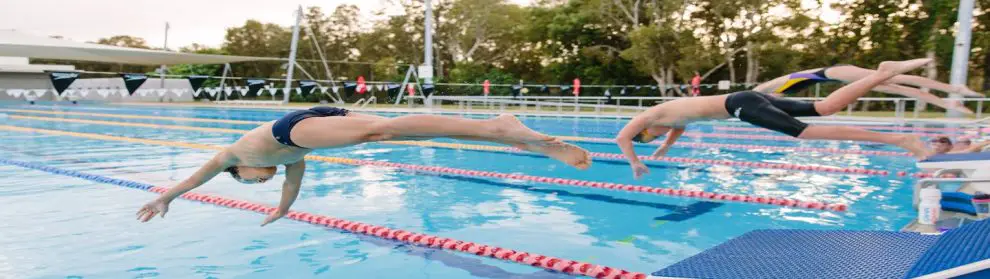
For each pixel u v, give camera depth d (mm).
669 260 4137
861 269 2979
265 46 41625
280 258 4164
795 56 24250
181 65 37906
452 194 6422
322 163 8695
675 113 4965
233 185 6641
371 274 3844
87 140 12195
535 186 6926
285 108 24828
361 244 4531
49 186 6797
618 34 28453
